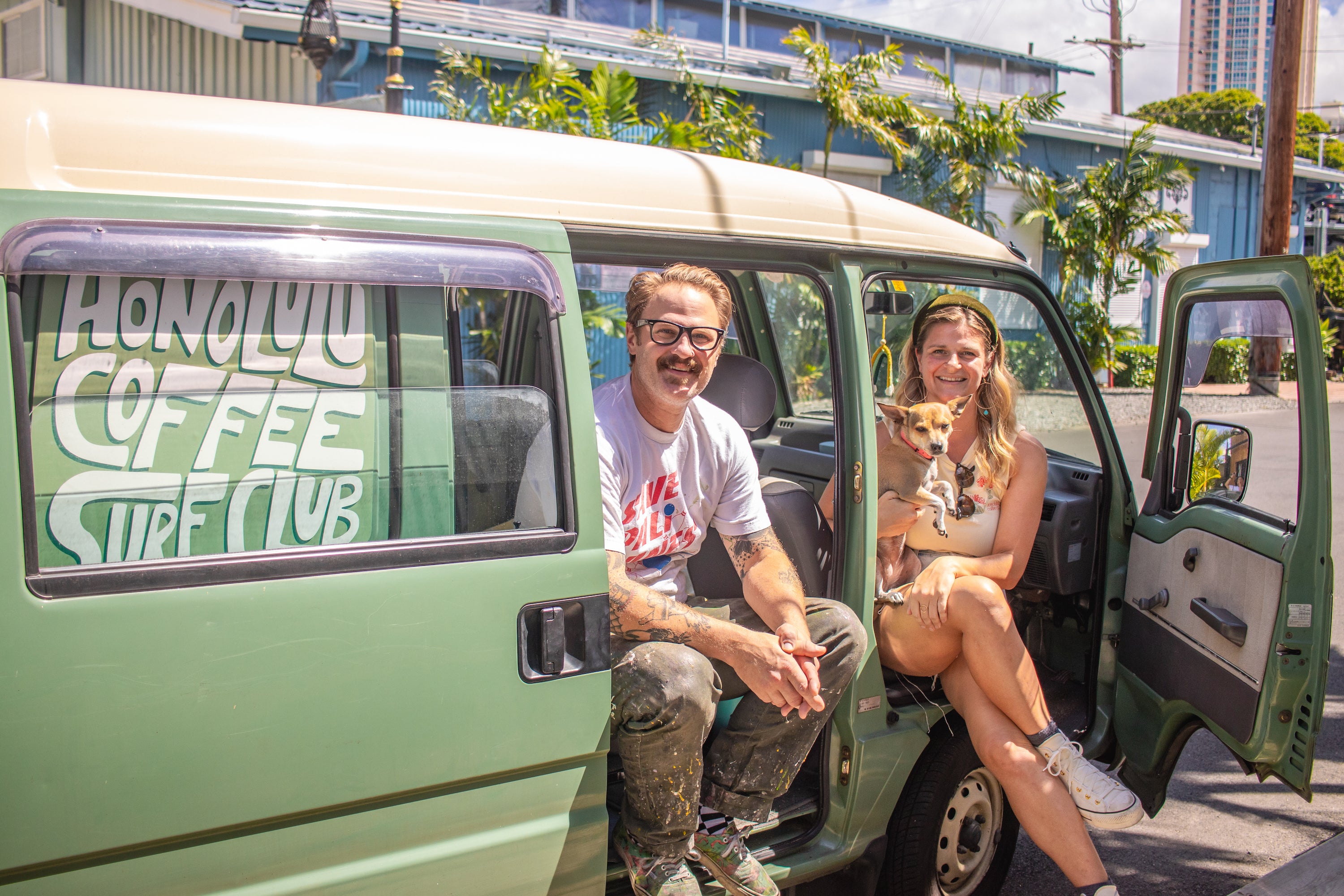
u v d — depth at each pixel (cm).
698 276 218
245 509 162
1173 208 1709
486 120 895
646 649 201
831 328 249
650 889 202
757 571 238
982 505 286
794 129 1200
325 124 186
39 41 1060
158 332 158
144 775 149
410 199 187
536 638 180
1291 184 1084
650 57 1039
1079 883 241
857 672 243
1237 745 259
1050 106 1248
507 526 183
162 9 820
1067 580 309
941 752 269
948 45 1636
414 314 181
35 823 143
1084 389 311
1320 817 350
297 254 166
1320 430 240
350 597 163
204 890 156
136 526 154
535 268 188
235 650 154
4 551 142
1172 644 289
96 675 146
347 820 166
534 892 183
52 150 160
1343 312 462
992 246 292
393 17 573
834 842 246
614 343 957
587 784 187
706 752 238
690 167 229
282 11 778
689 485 235
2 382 144
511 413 185
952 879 279
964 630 252
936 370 284
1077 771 245
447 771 171
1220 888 304
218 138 174
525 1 1154
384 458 175
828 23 1480
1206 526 277
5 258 146
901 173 1295
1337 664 491
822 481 321
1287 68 1062
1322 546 239
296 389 169
